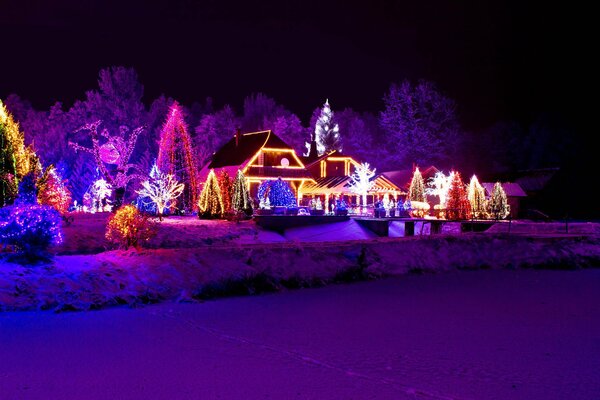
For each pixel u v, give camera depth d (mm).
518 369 8969
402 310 14031
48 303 13414
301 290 17234
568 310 14117
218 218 38500
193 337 10953
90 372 8641
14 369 8773
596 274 21469
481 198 49344
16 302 13266
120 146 54594
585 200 72875
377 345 10438
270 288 16859
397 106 98875
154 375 8508
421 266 21609
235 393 7738
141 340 10648
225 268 17281
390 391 7848
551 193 72500
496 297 16094
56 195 28391
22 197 17719
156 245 25156
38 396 7586
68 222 27438
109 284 14930
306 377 8445
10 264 15352
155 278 15734
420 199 52344
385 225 36469
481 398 7617
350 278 19109
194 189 42125
